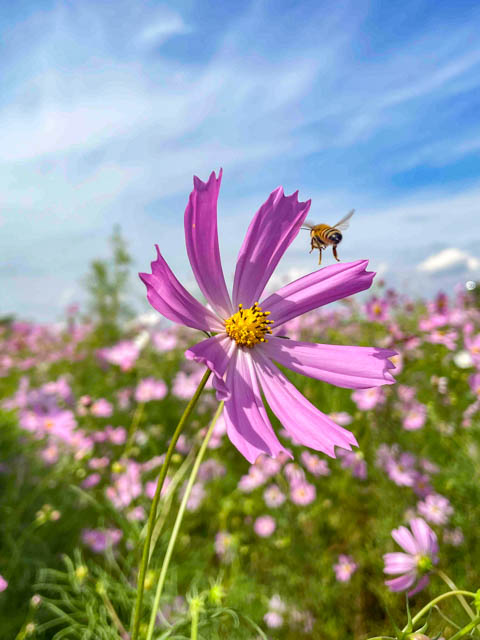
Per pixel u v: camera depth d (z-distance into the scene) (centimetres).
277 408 13
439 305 49
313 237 18
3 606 23
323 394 42
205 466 33
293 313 14
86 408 37
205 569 27
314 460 32
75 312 95
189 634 18
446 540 26
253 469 32
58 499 31
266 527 29
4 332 102
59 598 24
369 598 25
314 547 28
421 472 31
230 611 15
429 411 35
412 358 39
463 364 38
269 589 26
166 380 47
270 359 14
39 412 35
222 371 13
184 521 28
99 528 26
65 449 35
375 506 31
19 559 25
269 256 14
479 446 32
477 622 11
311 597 25
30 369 70
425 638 11
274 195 14
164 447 37
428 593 24
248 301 14
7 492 31
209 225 13
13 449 36
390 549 26
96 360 59
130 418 42
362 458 32
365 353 13
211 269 13
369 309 43
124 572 24
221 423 34
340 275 14
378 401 34
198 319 13
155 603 13
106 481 33
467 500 29
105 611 19
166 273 12
